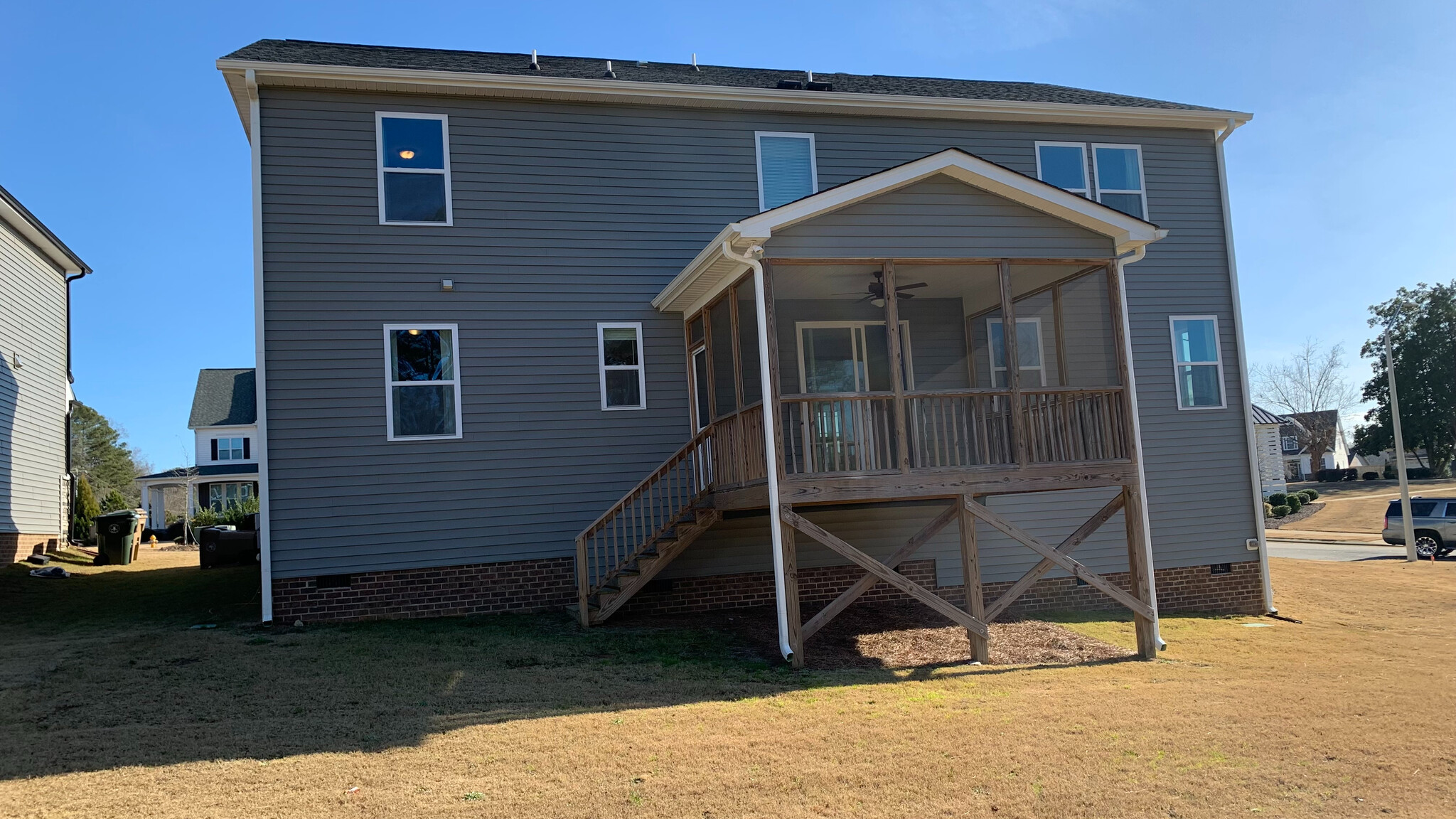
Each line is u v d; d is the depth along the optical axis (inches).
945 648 420.5
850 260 386.9
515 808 217.6
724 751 256.8
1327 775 244.7
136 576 680.4
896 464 450.9
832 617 378.3
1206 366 588.1
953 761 250.1
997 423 446.0
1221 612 569.6
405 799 222.1
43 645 390.6
